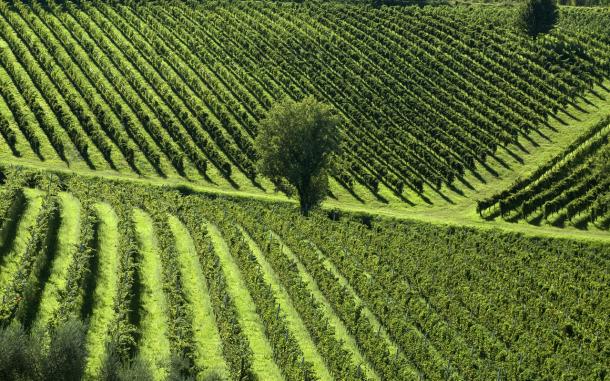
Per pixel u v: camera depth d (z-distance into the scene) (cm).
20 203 6950
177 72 12400
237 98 11750
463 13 14962
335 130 8606
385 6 15125
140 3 14925
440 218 8750
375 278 6644
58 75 11656
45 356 3741
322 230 7712
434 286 6400
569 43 13425
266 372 4912
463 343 5491
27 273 5300
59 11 13775
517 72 12475
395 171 10162
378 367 5134
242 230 7675
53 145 9856
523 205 8669
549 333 5750
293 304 5969
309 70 12469
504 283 6762
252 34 13850
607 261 7506
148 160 9919
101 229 6819
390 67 12656
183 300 5559
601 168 9250
